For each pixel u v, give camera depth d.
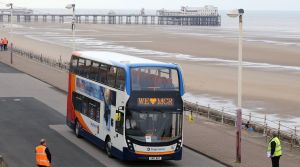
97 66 31.62
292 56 112.44
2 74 68.31
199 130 37.22
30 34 182.12
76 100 35.09
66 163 27.64
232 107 55.78
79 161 28.25
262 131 39.00
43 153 23.44
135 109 27.23
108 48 124.38
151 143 27.33
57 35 179.00
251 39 170.25
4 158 28.08
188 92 64.94
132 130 27.28
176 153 27.78
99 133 31.05
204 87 68.88
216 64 94.81
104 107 30.27
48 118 40.59
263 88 69.06
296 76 80.50
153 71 27.59
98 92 31.23
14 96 50.91
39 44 132.75
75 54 35.81
